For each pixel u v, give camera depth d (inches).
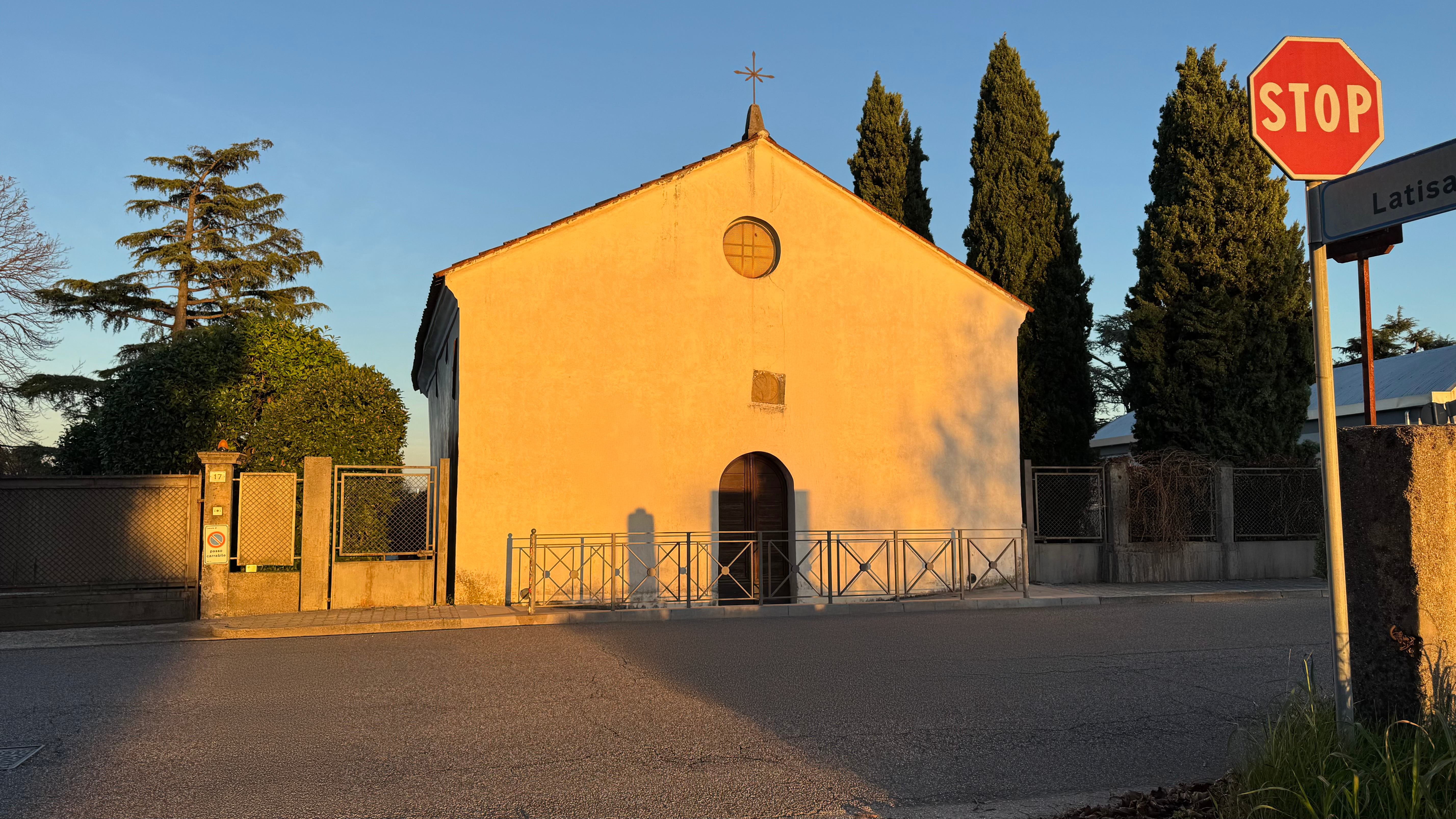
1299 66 182.5
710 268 617.9
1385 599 177.9
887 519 634.2
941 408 657.0
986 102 805.9
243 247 1243.8
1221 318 703.7
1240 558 692.1
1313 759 161.0
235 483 518.9
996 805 193.0
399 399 631.2
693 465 599.5
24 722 270.2
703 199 621.0
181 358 667.4
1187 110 727.7
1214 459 703.1
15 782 213.6
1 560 463.8
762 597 594.2
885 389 645.3
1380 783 150.9
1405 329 1552.7
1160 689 304.0
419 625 478.9
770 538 618.8
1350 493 185.3
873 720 267.9
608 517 579.2
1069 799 196.5
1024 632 437.1
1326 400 176.6
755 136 634.8
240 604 503.8
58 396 1107.3
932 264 667.4
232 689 317.1
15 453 882.8
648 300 602.2
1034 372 764.6
